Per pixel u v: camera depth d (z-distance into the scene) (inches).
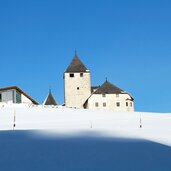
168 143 692.1
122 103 3786.9
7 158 553.0
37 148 627.8
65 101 4047.7
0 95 3024.1
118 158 551.8
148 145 660.7
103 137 750.5
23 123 1443.2
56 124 1389.0
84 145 653.9
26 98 3307.1
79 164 516.1
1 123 1450.5
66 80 4074.8
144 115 1728.6
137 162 528.1
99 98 3782.0
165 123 1357.0
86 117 1658.5
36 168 496.4
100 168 495.2
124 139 725.9
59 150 609.6
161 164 519.5
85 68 4119.1
